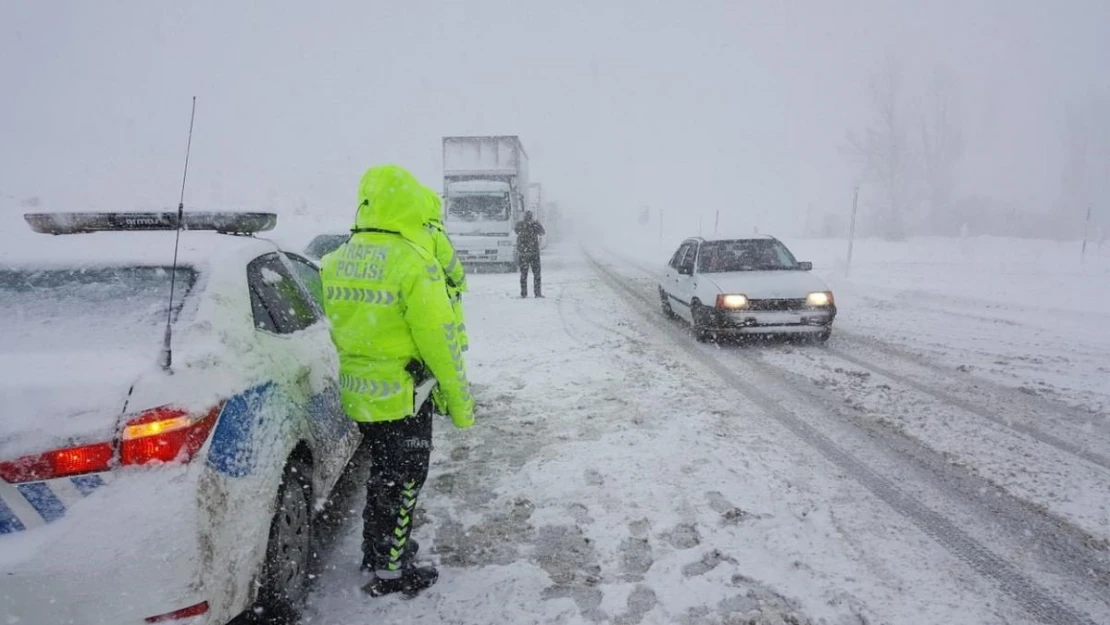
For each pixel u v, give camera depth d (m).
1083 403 6.39
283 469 2.87
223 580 2.38
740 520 4.03
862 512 4.12
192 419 2.33
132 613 2.12
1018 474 4.71
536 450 5.21
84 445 2.13
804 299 8.97
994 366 7.93
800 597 3.25
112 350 2.53
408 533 3.33
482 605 3.23
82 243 3.27
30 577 2.04
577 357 8.50
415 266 3.02
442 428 5.76
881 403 6.42
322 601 3.27
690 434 5.52
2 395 2.15
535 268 14.25
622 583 3.41
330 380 3.79
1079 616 3.10
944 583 3.36
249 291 3.25
